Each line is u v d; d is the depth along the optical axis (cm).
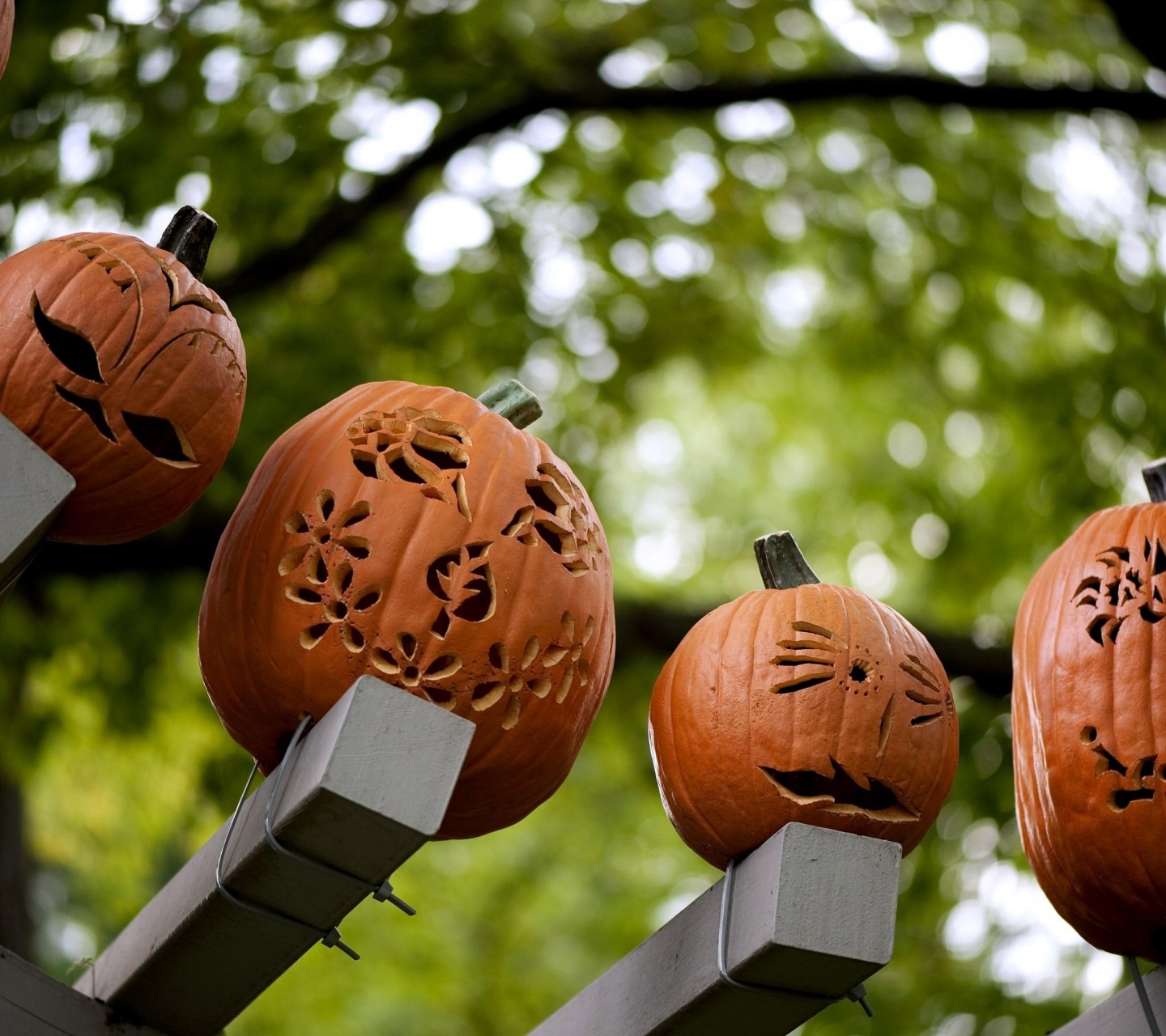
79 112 544
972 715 550
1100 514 211
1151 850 186
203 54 554
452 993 841
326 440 179
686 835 191
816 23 638
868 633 187
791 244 672
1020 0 636
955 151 661
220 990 194
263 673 171
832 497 735
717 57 621
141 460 167
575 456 621
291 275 556
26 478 158
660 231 629
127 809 609
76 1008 198
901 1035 502
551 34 625
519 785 178
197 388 171
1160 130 590
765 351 673
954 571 660
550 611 173
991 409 659
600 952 880
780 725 181
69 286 167
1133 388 618
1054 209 662
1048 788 194
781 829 169
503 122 577
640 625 540
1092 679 192
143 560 494
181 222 185
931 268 660
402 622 167
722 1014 177
